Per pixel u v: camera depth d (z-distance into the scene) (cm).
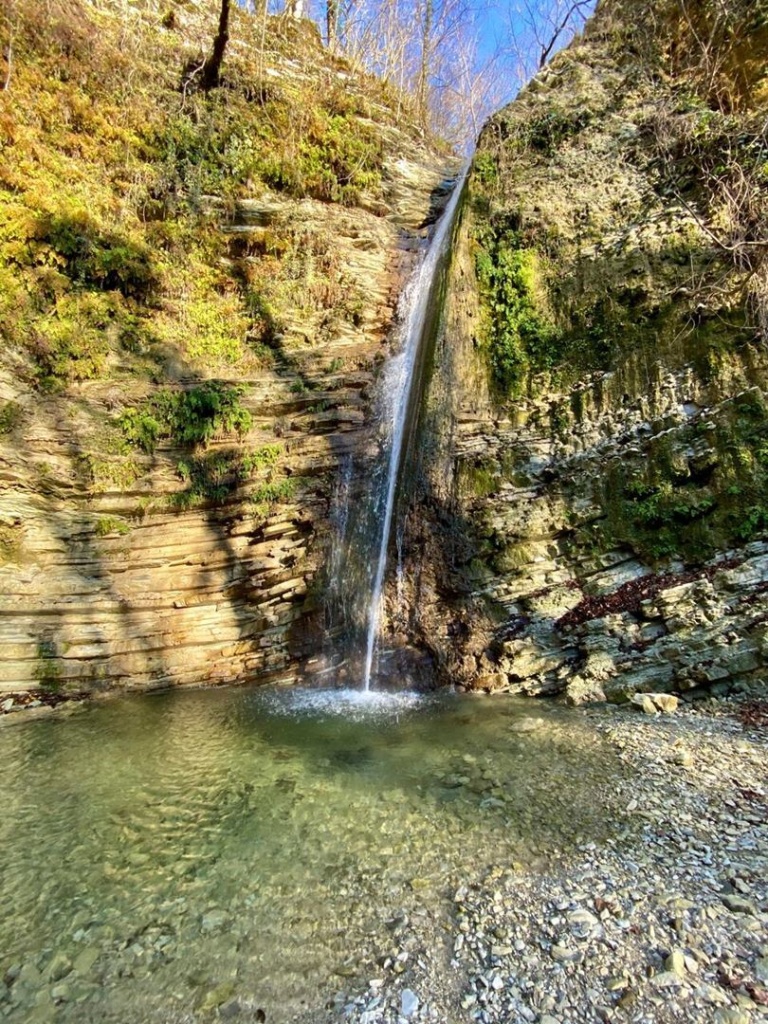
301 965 297
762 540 601
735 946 292
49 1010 275
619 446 714
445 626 732
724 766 467
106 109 926
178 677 704
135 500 725
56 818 427
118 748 541
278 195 1054
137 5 1183
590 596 679
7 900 345
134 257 859
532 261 860
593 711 601
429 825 409
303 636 762
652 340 727
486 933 311
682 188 777
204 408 782
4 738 564
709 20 830
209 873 366
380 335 1019
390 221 1164
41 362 732
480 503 758
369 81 1562
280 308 974
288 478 791
